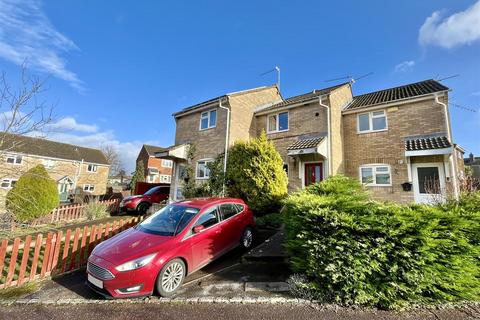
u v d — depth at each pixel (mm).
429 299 3506
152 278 3932
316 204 4000
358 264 3525
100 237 6410
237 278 4699
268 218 8742
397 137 10734
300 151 10914
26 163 10781
